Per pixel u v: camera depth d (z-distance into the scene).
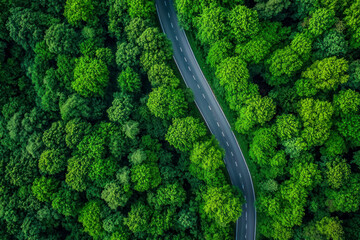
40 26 62.28
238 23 54.97
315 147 57.75
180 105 60.62
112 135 61.88
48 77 61.66
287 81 56.94
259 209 60.09
